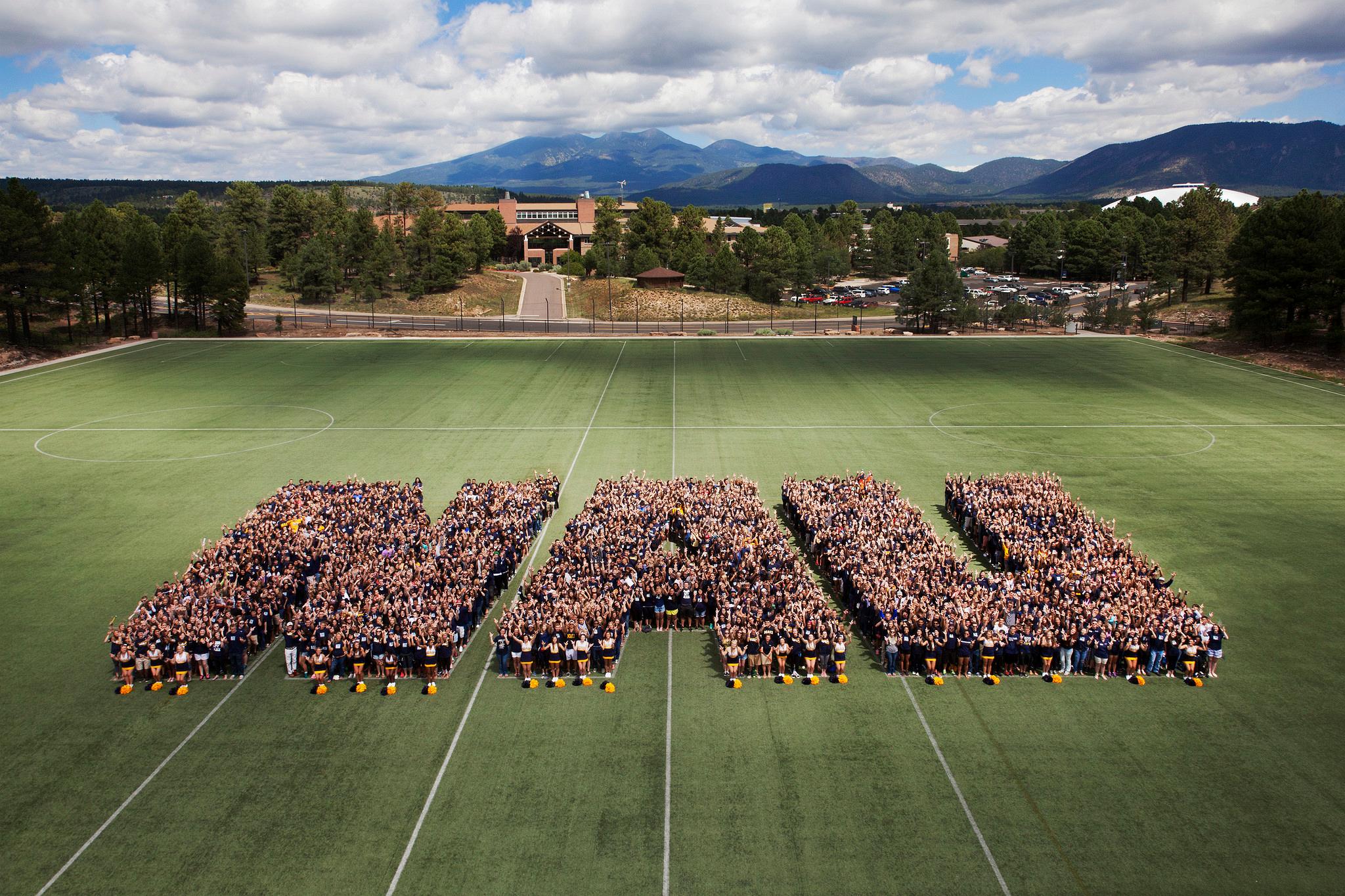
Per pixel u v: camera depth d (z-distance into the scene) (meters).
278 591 38.78
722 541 43.28
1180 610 36.47
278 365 102.19
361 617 36.31
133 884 24.38
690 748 30.41
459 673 35.59
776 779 28.78
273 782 28.66
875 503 48.06
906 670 35.44
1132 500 56.16
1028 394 86.31
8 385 90.31
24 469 63.12
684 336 124.44
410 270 178.12
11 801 27.83
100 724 32.00
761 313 158.88
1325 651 36.94
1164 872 24.72
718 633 36.66
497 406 82.19
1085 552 42.16
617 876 24.61
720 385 91.06
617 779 28.81
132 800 27.86
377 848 25.70
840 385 91.06
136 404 82.44
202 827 26.61
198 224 195.50
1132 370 97.50
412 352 111.38
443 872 24.77
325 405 82.56
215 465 64.31
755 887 24.22
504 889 24.14
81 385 91.00
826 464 64.38
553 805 27.52
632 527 44.97
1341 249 100.44
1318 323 114.31
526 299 169.62
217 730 31.58
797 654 35.12
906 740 30.83
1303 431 71.88
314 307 164.00
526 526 47.59
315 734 31.34
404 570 39.88
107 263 122.69
